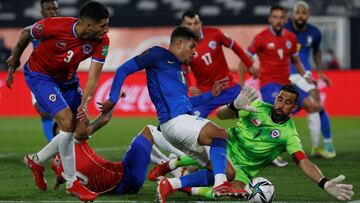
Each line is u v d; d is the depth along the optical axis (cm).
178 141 2566
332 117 6556
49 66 2641
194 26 3747
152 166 3572
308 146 4641
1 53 7738
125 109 6675
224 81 3384
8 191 2844
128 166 2683
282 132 2634
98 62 2583
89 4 2527
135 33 7838
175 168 2789
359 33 7881
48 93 2611
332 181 2452
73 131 2542
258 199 2452
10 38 7825
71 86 2769
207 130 2508
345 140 4956
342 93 6606
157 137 2727
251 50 4153
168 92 2588
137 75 6675
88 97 2545
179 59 2647
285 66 4175
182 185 2538
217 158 2466
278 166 3644
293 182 3120
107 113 2575
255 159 2684
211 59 3850
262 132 2655
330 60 7731
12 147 4591
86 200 2506
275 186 3008
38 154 2667
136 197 2684
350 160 3919
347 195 2436
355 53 7881
